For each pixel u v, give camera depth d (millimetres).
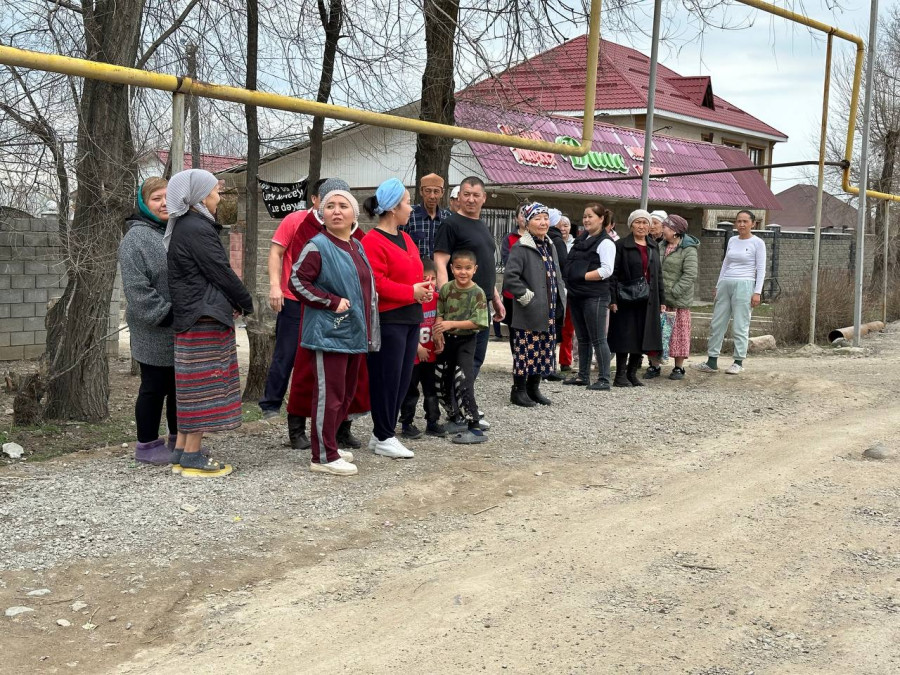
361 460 6328
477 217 7387
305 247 5695
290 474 5848
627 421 8047
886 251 18234
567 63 10000
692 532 5020
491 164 17641
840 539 4879
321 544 4738
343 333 5719
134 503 5098
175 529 4766
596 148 21344
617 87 28781
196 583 4184
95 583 4102
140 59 8922
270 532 4836
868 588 4203
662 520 5238
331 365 5789
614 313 9625
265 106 6207
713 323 10883
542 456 6758
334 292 5711
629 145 23000
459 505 5531
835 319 15227
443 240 7238
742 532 5012
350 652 3559
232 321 5609
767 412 8578
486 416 7980
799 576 4355
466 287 6926
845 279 16141
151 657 3533
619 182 21562
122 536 4625
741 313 10672
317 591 4156
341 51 9688
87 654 3535
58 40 8008
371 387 6387
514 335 8320
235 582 4227
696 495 5770
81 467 5836
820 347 14148
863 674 3367
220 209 21859
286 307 6699
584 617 3873
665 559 4586
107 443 6746
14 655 3473
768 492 5805
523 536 4965
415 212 7570
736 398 9266
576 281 9438
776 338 14891
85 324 7367
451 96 10320
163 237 5609
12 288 11938
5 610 3795
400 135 17875
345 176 19750
